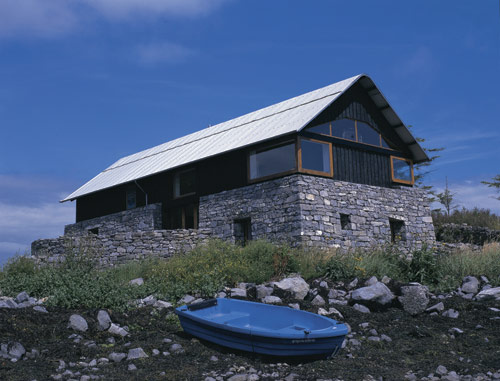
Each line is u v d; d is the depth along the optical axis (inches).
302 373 337.4
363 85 861.8
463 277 572.1
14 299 467.2
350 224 787.4
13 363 330.6
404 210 877.8
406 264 615.8
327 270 579.5
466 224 1021.2
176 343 382.9
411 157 930.7
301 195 732.0
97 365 339.6
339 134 816.3
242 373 334.0
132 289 515.5
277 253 613.3
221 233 828.0
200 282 536.1
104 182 1085.1
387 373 340.5
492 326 441.7
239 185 820.0
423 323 457.4
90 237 776.3
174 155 988.6
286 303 486.9
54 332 384.5
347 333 399.2
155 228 933.2
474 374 340.5
